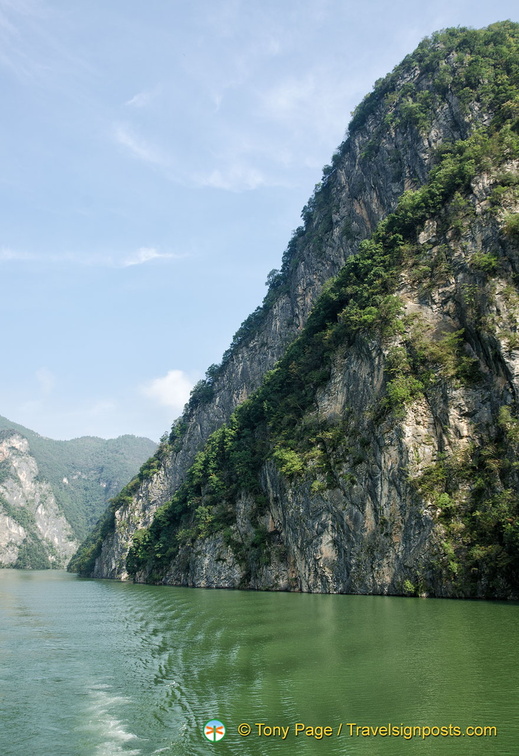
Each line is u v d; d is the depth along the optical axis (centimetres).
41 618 5778
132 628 4816
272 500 8494
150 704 2594
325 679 2708
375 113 12288
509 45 10362
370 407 6981
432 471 6000
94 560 19088
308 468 7469
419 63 11881
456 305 6906
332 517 6962
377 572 6128
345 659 3036
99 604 7169
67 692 2859
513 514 5147
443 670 2717
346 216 12175
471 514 5591
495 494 5462
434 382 6425
